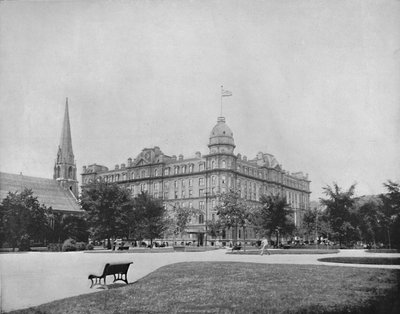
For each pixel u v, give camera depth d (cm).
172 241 10612
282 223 6109
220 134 10594
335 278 1831
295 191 6925
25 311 1431
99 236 7062
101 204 6919
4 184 8062
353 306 1329
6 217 6494
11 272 2583
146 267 2830
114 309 1380
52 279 2217
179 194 11431
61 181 10569
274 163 8125
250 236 10188
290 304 1364
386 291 1497
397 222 3030
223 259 3456
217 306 1373
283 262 2880
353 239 4559
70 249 6544
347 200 4297
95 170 11444
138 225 7112
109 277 2289
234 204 7400
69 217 8144
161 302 1457
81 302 1491
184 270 2309
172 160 11856
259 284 1742
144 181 11975
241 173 10056
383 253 3241
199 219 10881
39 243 7444
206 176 10844
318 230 6531
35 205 7094
